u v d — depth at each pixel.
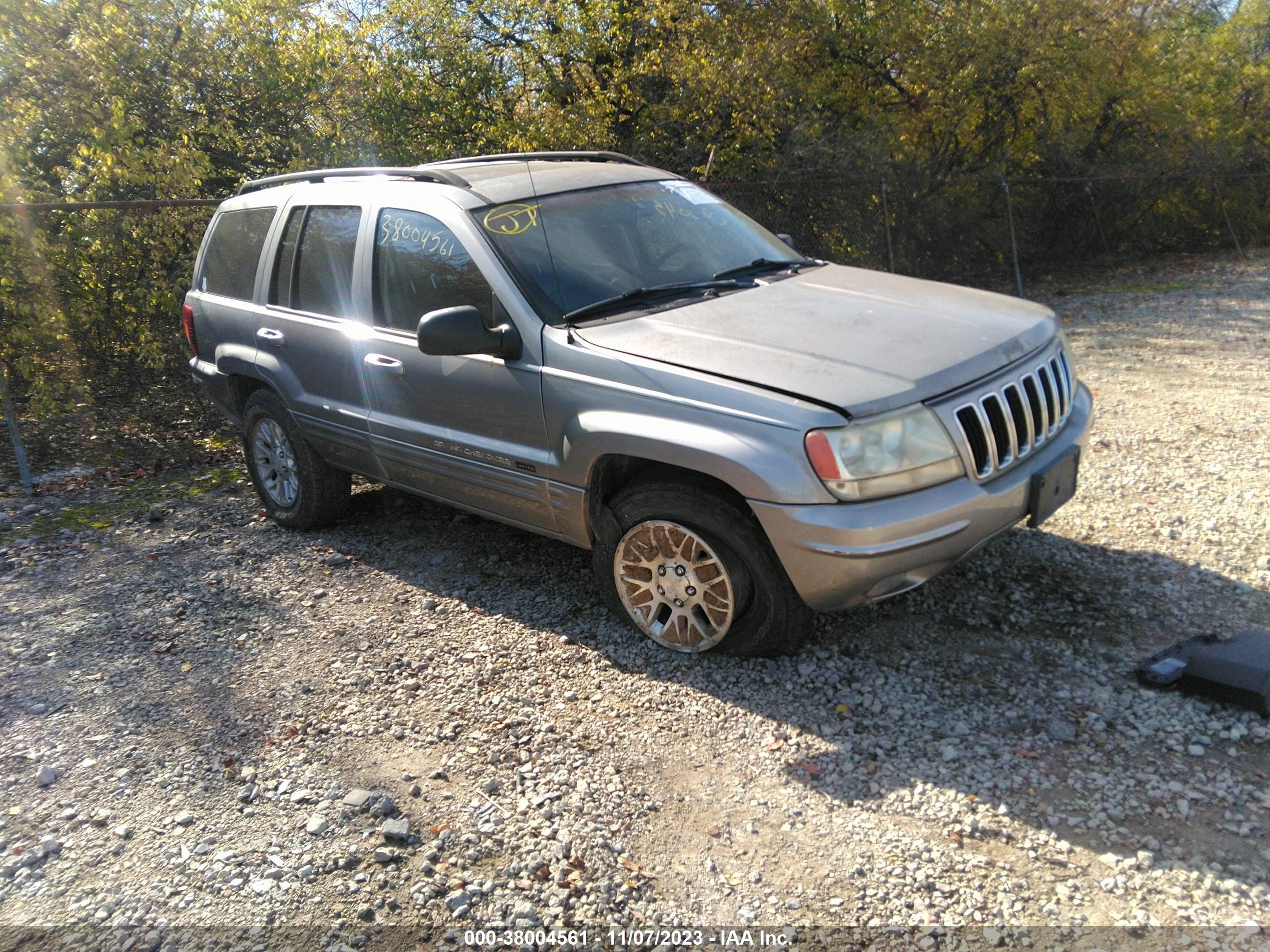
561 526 4.21
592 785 3.27
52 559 5.54
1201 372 8.23
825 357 3.59
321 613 4.64
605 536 4.06
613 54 12.62
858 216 12.67
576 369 3.90
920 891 2.74
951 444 3.47
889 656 3.91
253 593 4.91
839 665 3.86
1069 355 4.30
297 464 5.50
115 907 2.85
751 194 11.51
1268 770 3.10
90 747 3.65
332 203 5.09
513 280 4.14
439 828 3.10
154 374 8.29
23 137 9.21
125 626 4.63
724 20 13.22
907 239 13.93
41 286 7.62
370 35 11.89
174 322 8.24
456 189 4.55
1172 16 17.70
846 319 3.94
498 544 5.31
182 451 7.74
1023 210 15.70
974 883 2.75
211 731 3.71
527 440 4.15
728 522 3.62
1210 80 19.66
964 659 3.86
